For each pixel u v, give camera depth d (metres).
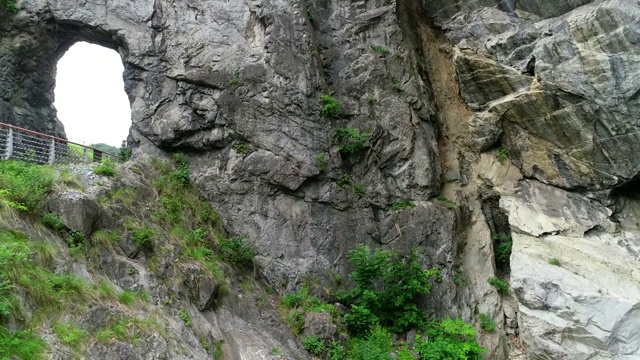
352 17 16.72
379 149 15.59
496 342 14.04
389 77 16.30
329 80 15.88
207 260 11.82
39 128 17.25
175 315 9.90
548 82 14.95
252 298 12.08
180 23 15.32
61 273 8.72
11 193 9.16
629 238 15.18
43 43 15.90
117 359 8.09
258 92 14.59
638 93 13.80
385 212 15.16
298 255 13.74
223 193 13.95
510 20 16.61
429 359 12.45
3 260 7.62
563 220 15.66
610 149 14.93
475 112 17.55
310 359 11.39
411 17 18.64
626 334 12.92
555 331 13.34
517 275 14.22
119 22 15.23
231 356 10.30
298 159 14.27
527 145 16.50
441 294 14.27
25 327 7.45
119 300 9.12
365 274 13.34
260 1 15.19
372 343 12.30
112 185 11.54
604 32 13.85
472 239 16.22
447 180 17.19
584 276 13.96
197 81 14.63
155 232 11.23
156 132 14.49
